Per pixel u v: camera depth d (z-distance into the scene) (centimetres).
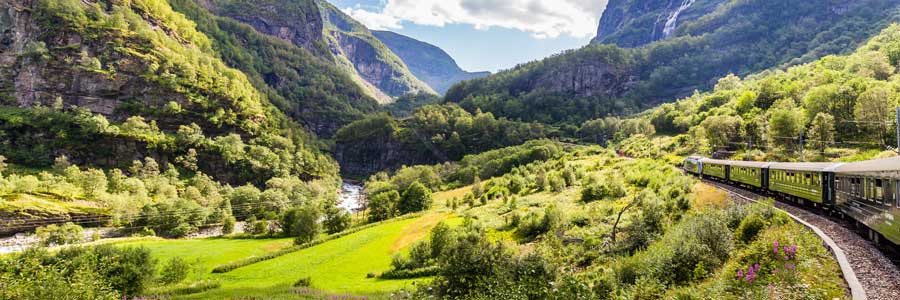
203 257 7912
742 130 11656
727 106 17275
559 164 14438
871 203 2527
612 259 3531
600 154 16400
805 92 13500
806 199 4016
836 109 10262
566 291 1712
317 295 3875
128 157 19175
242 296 3934
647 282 2297
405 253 6078
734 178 6581
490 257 2288
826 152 8762
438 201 12431
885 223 2253
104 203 13438
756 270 1922
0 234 11050
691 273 2320
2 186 12325
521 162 17275
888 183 2262
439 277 2395
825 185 3516
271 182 18712
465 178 17162
